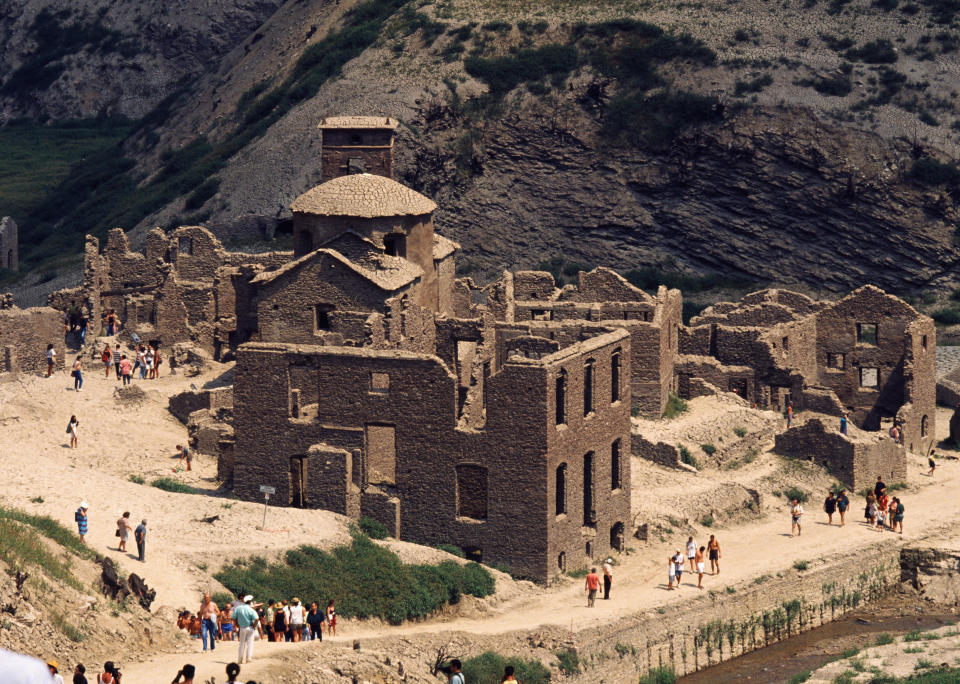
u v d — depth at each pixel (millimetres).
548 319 144125
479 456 109125
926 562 121312
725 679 106625
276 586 98062
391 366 110500
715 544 113750
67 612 82312
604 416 113500
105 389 129750
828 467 132500
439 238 144875
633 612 105312
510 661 97750
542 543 108500
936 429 156250
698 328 148000
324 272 127438
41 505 102125
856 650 108875
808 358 152750
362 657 87188
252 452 114000
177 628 87062
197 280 149750
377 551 105188
